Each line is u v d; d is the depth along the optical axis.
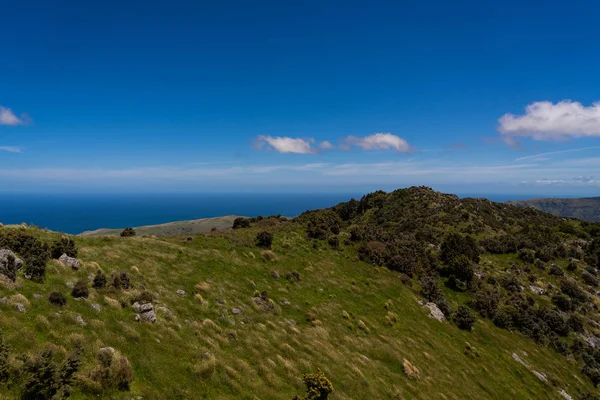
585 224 97.50
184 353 20.38
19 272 20.44
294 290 39.88
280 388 21.48
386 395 25.73
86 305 20.31
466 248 65.00
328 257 54.00
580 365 45.56
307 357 26.59
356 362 28.86
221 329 25.50
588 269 69.19
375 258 57.59
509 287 58.50
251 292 34.94
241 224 71.62
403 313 43.81
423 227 83.69
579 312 56.53
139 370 17.20
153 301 24.84
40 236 29.70
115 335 18.86
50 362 13.55
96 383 14.61
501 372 38.31
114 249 32.88
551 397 36.81
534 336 49.03
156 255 35.47
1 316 15.95
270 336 27.72
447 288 56.50
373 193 118.56
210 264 38.34
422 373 31.42
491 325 49.16
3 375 12.71
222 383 19.27
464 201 105.88
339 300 41.03
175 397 16.52
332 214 85.88
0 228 28.33
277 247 51.69
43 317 17.27
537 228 86.38
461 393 30.92
